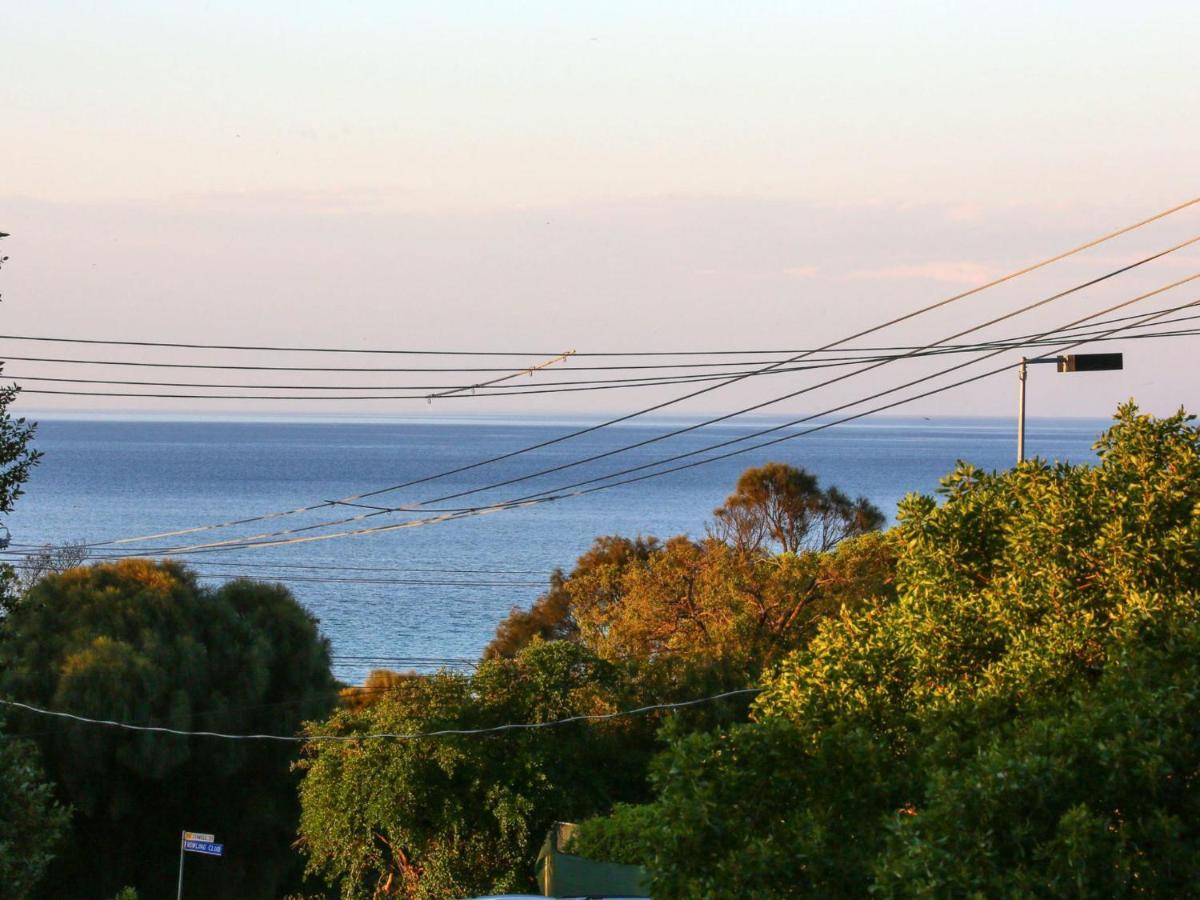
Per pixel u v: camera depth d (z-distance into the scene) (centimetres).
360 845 3725
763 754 1367
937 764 1352
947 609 1634
